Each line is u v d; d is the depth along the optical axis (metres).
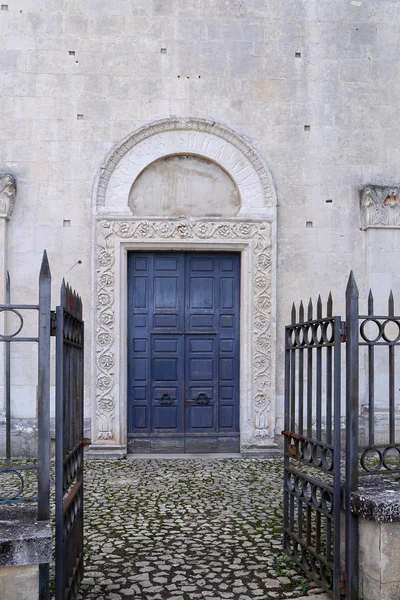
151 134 10.36
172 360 10.54
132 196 10.41
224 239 10.33
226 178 10.57
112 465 9.39
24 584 3.40
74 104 10.28
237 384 10.56
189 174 10.54
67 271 10.17
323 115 10.61
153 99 10.38
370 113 10.68
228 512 6.74
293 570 5.00
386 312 10.40
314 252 10.50
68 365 4.04
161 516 6.58
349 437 4.23
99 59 10.34
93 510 6.82
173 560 5.24
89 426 10.05
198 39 10.48
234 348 10.60
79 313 4.66
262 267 10.34
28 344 10.03
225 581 4.79
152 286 10.55
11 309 3.63
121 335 10.15
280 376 10.37
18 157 10.19
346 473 4.25
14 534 3.37
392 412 4.48
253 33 10.56
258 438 10.20
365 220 10.48
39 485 3.60
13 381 9.96
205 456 10.16
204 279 10.62
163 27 10.44
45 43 10.28
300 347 5.16
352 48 10.70
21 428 9.90
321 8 10.69
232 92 10.49
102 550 5.49
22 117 10.21
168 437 10.43
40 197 10.18
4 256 9.98
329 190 10.55
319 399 4.80
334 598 4.27
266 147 10.52
